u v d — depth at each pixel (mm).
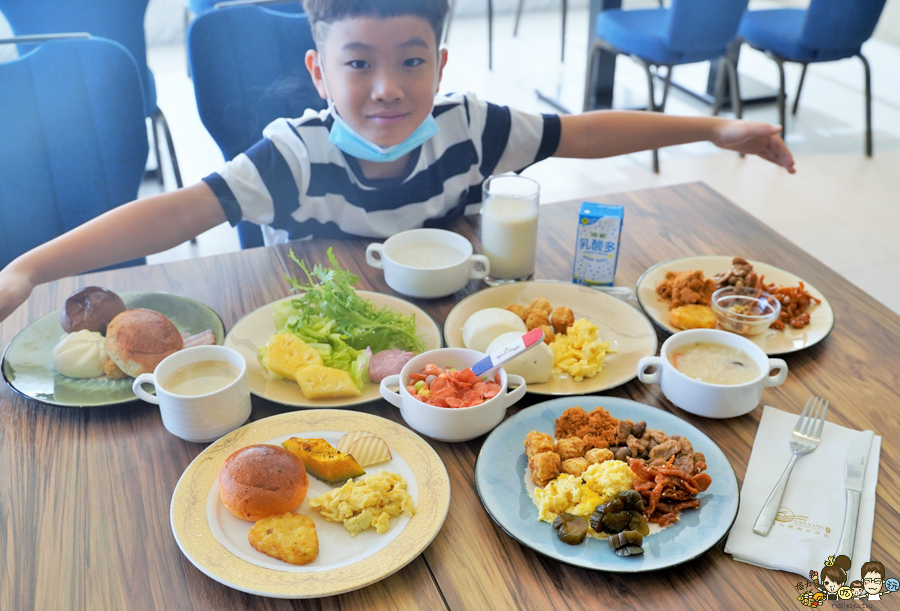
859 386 926
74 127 1479
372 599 648
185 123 3678
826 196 3010
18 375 900
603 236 1088
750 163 3307
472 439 832
